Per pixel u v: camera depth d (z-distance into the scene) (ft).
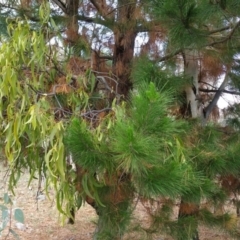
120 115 7.07
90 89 9.19
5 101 7.81
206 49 9.99
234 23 8.96
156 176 6.59
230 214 10.71
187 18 7.89
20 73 7.80
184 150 7.81
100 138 7.16
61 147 7.09
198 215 10.23
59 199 7.93
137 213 11.84
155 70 9.26
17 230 16.12
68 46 10.24
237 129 12.25
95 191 8.23
